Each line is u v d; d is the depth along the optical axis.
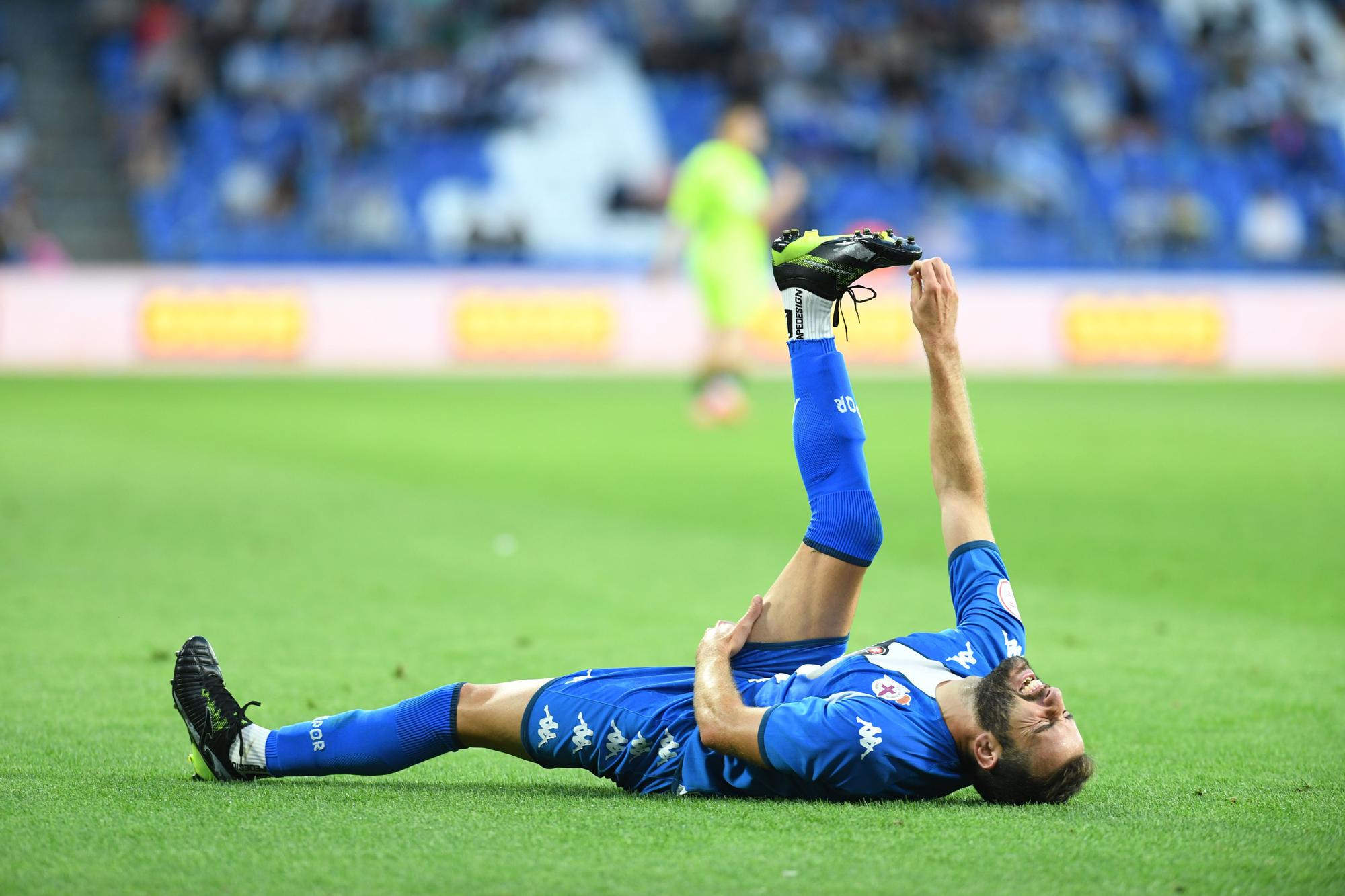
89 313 83.62
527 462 47.53
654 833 12.07
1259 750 15.91
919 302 13.94
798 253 13.59
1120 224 100.25
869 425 59.81
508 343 87.88
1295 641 22.58
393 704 17.83
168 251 93.06
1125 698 18.62
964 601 13.59
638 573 28.69
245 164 95.31
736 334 59.88
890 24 106.50
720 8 104.94
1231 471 46.97
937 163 101.25
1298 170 104.25
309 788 13.63
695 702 12.74
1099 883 11.04
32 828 12.20
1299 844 12.13
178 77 97.06
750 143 59.75
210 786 13.66
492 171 96.56
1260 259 99.94
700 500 39.41
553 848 11.70
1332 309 92.31
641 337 88.81
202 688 13.72
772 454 50.31
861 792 12.59
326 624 23.12
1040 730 12.34
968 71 105.81
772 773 12.75
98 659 20.14
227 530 33.16
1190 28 109.56
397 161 95.94
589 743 13.10
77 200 94.00
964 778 12.68
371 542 31.86
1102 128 104.12
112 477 42.28
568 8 103.75
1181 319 91.50
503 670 19.97
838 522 13.11
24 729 16.14
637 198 97.56
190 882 10.89
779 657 13.15
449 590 26.45
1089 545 32.41
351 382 77.75
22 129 95.00
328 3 101.31
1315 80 108.69
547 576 28.14
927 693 12.65
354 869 11.18
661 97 101.31
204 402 65.81
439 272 90.31
